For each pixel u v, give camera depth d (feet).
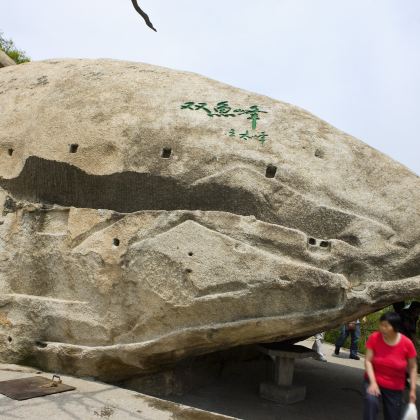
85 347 15.78
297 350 17.87
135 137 16.71
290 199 15.03
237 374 20.48
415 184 15.55
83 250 16.07
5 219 17.89
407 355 11.05
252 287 13.71
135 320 15.16
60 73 20.22
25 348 16.65
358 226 14.66
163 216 15.16
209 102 17.43
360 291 13.82
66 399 13.73
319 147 16.12
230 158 15.72
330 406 17.48
